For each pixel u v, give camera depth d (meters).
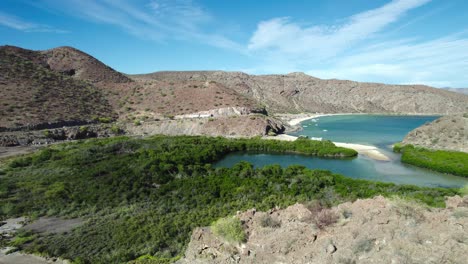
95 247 20.25
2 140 60.91
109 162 43.12
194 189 31.38
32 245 21.05
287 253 10.81
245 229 12.80
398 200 14.04
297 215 13.67
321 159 54.16
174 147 54.69
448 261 8.76
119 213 26.33
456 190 28.75
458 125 58.53
